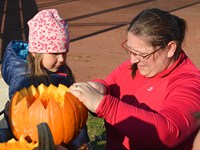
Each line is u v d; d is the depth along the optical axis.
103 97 2.09
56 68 2.95
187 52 10.07
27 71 2.85
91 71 8.38
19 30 12.27
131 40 2.31
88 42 10.88
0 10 16.03
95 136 5.18
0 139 2.56
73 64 8.80
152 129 2.02
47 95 2.41
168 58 2.34
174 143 2.09
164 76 2.38
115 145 2.61
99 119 5.63
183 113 2.10
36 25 2.87
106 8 16.45
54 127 2.18
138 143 2.28
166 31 2.26
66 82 2.92
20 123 2.22
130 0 18.44
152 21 2.26
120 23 13.52
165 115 2.09
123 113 2.05
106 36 11.63
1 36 11.42
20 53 3.33
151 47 2.27
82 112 2.27
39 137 1.83
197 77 2.31
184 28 2.43
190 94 2.18
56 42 2.86
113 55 9.69
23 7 16.73
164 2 17.72
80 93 2.12
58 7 16.69
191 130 2.10
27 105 2.23
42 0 18.56
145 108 2.43
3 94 6.14
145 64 2.35
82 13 15.38
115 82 2.71
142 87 2.48
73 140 2.33
